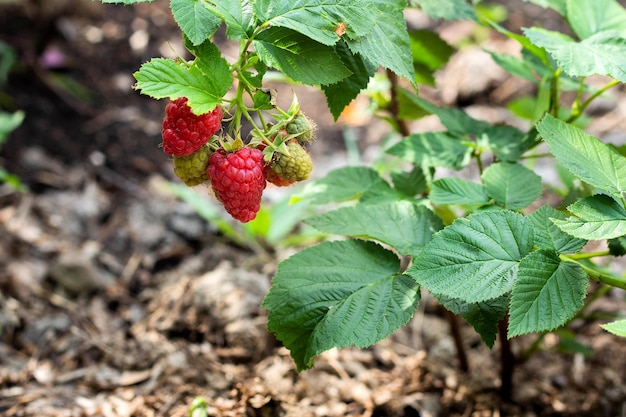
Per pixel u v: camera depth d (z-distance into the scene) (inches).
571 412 23.3
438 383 23.8
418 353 25.0
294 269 17.9
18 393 23.4
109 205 31.9
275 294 17.7
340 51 17.6
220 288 25.5
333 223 18.4
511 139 20.0
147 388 23.4
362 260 18.0
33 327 25.5
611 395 23.8
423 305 26.7
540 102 21.0
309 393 23.3
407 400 23.3
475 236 16.7
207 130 16.5
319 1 16.4
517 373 24.2
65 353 24.8
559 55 17.8
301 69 16.5
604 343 25.3
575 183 19.9
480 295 16.3
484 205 18.3
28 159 33.3
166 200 32.1
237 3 16.2
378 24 16.8
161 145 17.1
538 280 16.3
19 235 29.4
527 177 18.6
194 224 30.9
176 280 28.4
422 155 19.9
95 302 27.3
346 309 17.4
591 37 18.6
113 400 23.1
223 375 23.7
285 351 24.2
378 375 24.4
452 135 20.3
